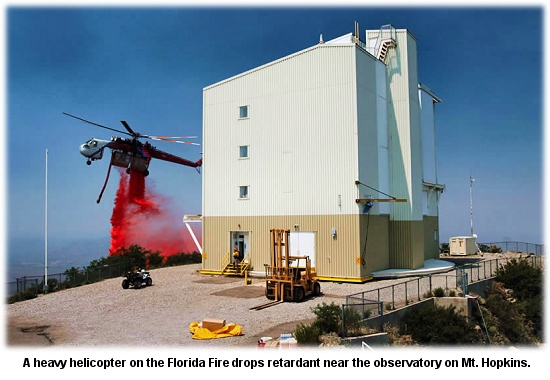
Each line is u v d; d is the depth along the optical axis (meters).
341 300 24.05
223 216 35.12
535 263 38.66
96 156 34.72
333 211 29.97
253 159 33.91
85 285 32.97
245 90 34.91
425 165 41.88
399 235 33.91
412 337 20.08
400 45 35.50
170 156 43.12
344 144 30.00
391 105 35.25
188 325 19.23
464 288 24.64
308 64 31.92
